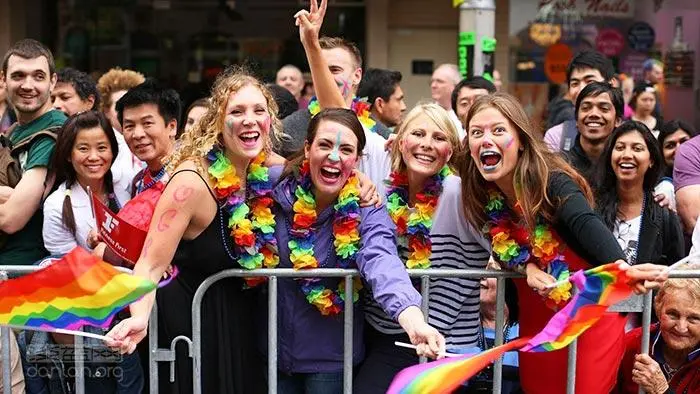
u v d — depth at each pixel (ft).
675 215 16.28
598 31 37.35
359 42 38.37
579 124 17.84
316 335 13.83
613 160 15.97
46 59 16.94
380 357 14.12
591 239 12.78
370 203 13.71
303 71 38.45
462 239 14.14
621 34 37.32
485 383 14.99
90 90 20.49
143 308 12.84
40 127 16.83
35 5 37.78
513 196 13.51
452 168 13.91
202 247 13.28
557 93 37.47
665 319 13.83
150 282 12.49
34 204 15.83
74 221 15.49
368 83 22.99
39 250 16.15
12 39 37.32
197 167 13.04
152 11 38.37
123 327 12.55
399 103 23.11
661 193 16.93
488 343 15.87
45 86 16.84
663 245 16.10
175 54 38.63
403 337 14.05
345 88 17.52
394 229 13.74
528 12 37.24
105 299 12.51
